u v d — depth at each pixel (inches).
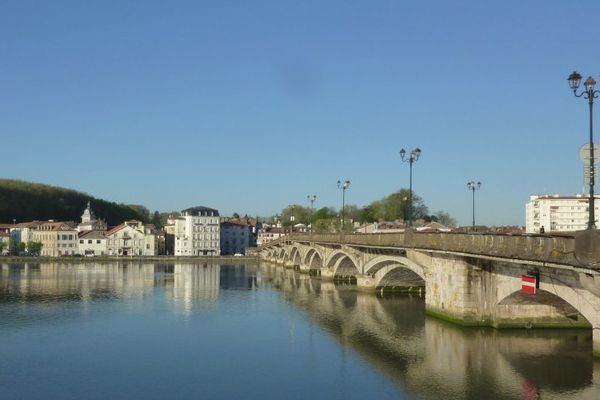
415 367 1476.4
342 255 3631.9
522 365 1438.2
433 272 2064.5
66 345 1809.8
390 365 1509.6
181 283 4087.1
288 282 4138.8
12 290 3501.5
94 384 1374.3
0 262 7268.7
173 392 1309.1
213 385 1360.7
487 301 1814.7
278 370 1489.9
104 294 3292.3
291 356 1643.7
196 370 1497.3
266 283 4065.0
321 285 3843.5
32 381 1400.1
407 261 2319.1
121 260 7677.2
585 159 1120.8
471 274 1817.2
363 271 3125.0
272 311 2544.3
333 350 1710.1
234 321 2268.7
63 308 2657.5
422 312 2418.8
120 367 1531.7
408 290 3129.9
